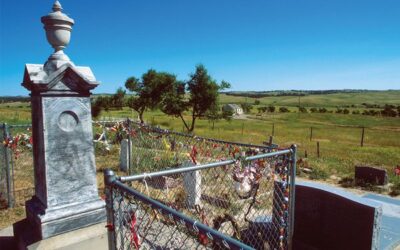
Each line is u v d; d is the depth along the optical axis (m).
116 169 11.16
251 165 4.17
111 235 2.71
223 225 5.35
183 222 1.91
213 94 28.03
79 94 4.62
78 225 4.52
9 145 7.02
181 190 6.39
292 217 4.58
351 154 18.97
